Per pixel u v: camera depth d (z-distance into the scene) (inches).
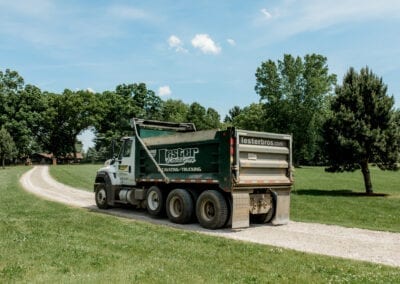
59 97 3619.6
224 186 478.3
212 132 501.4
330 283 261.3
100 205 690.8
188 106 4266.7
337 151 957.2
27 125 3358.8
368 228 501.4
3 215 569.0
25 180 1453.0
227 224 520.4
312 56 2554.1
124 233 438.6
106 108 3631.9
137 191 618.5
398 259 340.5
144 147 601.6
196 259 322.3
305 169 2287.2
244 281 263.4
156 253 340.8
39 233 429.4
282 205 535.8
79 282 255.4
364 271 291.9
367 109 943.0
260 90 2635.3
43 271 281.9
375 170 2105.1
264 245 385.7
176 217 533.0
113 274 273.3
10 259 315.3
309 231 481.4
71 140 3772.1
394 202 781.9
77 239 398.3
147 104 3833.7
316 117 2516.0
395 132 924.6
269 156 521.0
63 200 827.4
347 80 992.9
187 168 533.6
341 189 1078.4
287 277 274.1
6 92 3358.8
